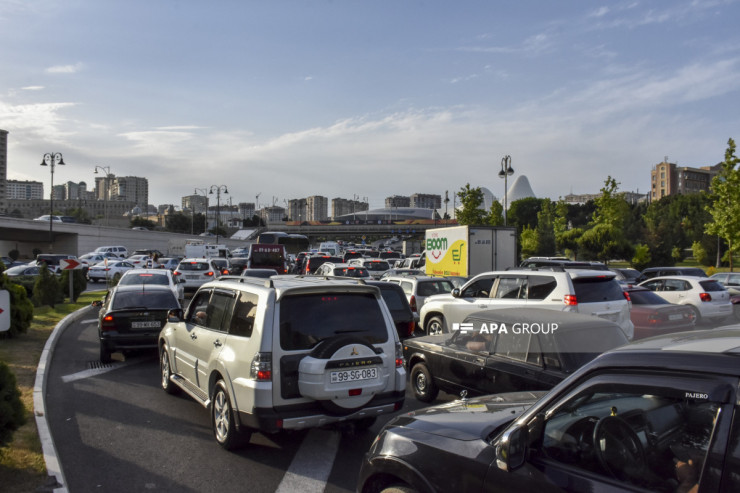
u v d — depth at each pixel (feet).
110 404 24.30
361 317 18.19
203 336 20.74
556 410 8.23
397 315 31.50
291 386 16.57
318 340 17.20
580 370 8.09
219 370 18.45
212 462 17.49
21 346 36.09
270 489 15.48
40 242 254.88
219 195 241.14
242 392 16.92
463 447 9.32
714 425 6.54
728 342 7.24
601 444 7.90
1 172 506.48
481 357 20.63
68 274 72.69
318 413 16.75
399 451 10.25
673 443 7.14
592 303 28.84
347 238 488.02
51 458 16.75
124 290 34.73
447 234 72.84
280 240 170.30
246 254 171.53
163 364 26.61
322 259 93.50
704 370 6.66
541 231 181.47
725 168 87.76
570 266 52.60
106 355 32.81
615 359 7.64
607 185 137.49
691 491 6.79
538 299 29.99
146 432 20.45
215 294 21.36
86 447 18.86
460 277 61.93
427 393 23.99
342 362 16.74
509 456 8.11
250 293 18.34
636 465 7.46
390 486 10.47
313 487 15.61
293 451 18.52
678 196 294.87
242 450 18.53
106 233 247.50
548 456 8.29
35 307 62.54
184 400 25.00
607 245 131.95
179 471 16.76
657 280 52.80
